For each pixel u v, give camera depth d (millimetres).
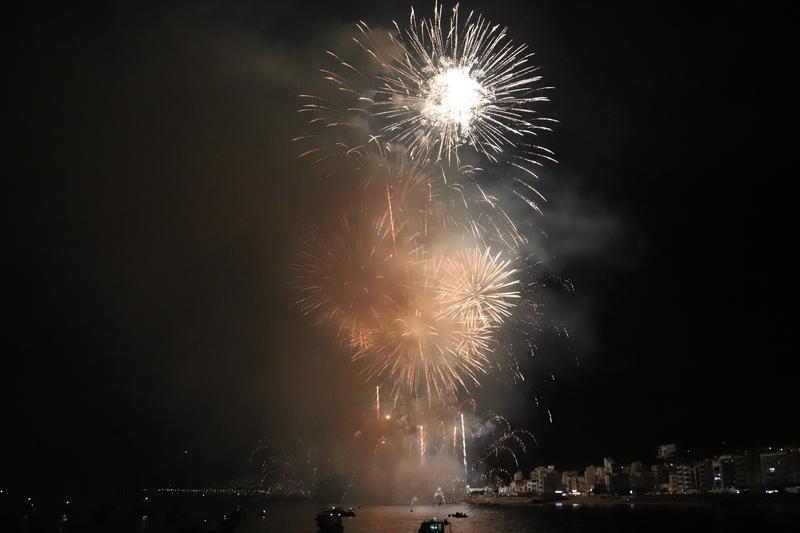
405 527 140375
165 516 164000
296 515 193000
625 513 175000
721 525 124812
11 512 157625
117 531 124062
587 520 151875
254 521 164125
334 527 122125
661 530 118625
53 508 187625
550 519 159875
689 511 170500
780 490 180875
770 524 124875
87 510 188750
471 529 132375
